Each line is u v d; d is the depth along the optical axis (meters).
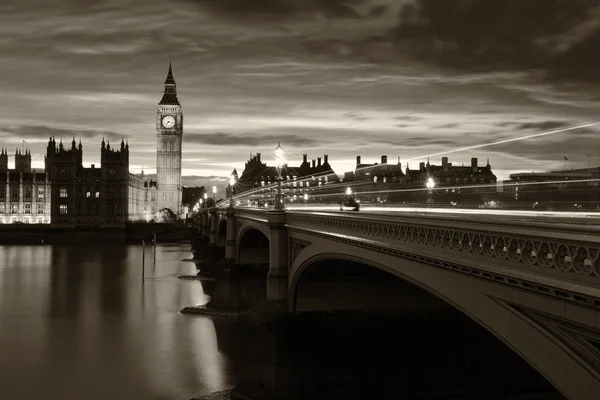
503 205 74.69
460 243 22.06
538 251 17.62
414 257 26.09
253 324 49.19
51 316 74.00
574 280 16.23
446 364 43.09
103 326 68.31
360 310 46.16
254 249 105.44
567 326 17.31
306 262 44.94
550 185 84.44
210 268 116.38
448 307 44.19
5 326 68.44
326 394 44.84
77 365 53.28
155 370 51.69
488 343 42.56
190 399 44.56
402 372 43.69
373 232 31.06
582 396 17.05
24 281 106.56
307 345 45.88
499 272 19.17
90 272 121.19
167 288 97.19
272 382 45.62
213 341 61.38
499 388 41.97
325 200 184.75
